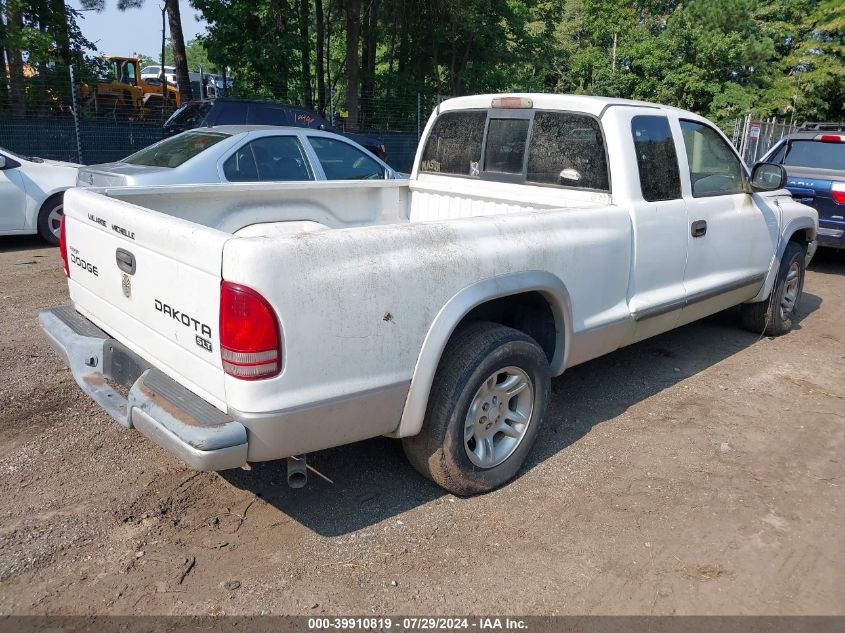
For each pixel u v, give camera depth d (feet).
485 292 10.50
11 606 8.72
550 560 9.96
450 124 16.52
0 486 11.30
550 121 14.35
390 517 10.89
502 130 15.31
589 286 12.60
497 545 10.27
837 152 28.68
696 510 11.32
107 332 11.42
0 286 22.97
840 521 11.15
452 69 81.82
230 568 9.59
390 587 9.30
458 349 10.66
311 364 8.79
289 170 24.03
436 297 9.95
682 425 14.44
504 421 11.68
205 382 9.02
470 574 9.61
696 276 15.78
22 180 27.94
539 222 11.57
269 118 38.04
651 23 102.73
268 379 8.47
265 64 66.08
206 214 13.74
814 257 33.30
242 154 23.20
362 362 9.28
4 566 9.41
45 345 17.51
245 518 10.77
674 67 89.40
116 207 10.44
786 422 14.74
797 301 21.24
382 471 12.30
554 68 98.99
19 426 13.32
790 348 19.63
